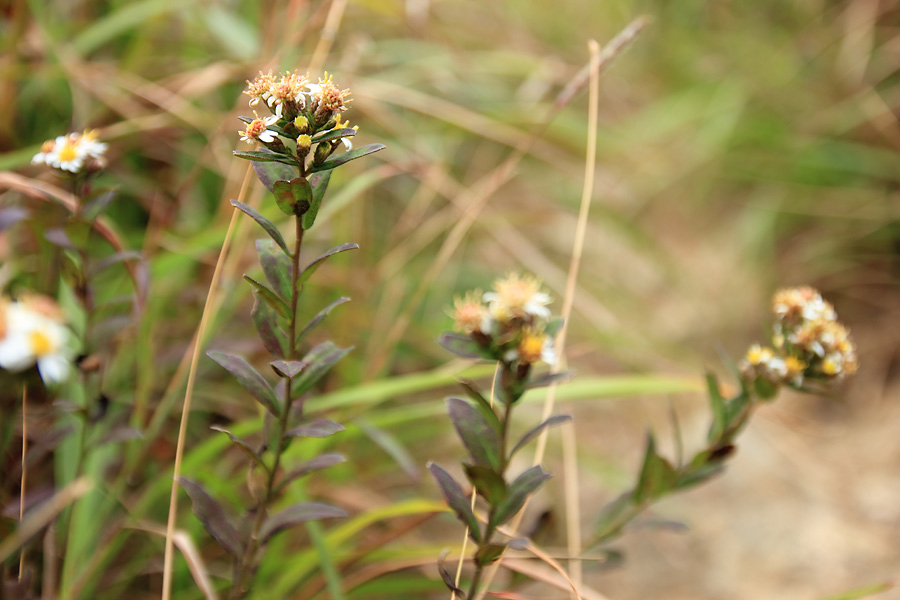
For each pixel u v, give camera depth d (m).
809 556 0.71
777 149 1.14
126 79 0.72
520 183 1.06
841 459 0.81
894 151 1.08
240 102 0.71
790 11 1.32
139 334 0.64
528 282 0.51
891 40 1.14
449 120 0.83
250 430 0.62
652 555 0.71
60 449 0.61
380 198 0.92
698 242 1.10
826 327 0.57
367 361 0.73
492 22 1.17
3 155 0.69
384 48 0.96
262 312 0.53
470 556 0.62
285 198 0.50
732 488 0.77
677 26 1.34
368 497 0.68
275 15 0.75
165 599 0.56
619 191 1.11
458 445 0.75
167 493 0.64
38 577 0.61
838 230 1.05
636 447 0.83
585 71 0.67
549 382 0.52
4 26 0.74
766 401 0.58
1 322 0.51
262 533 0.55
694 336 0.96
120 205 0.74
